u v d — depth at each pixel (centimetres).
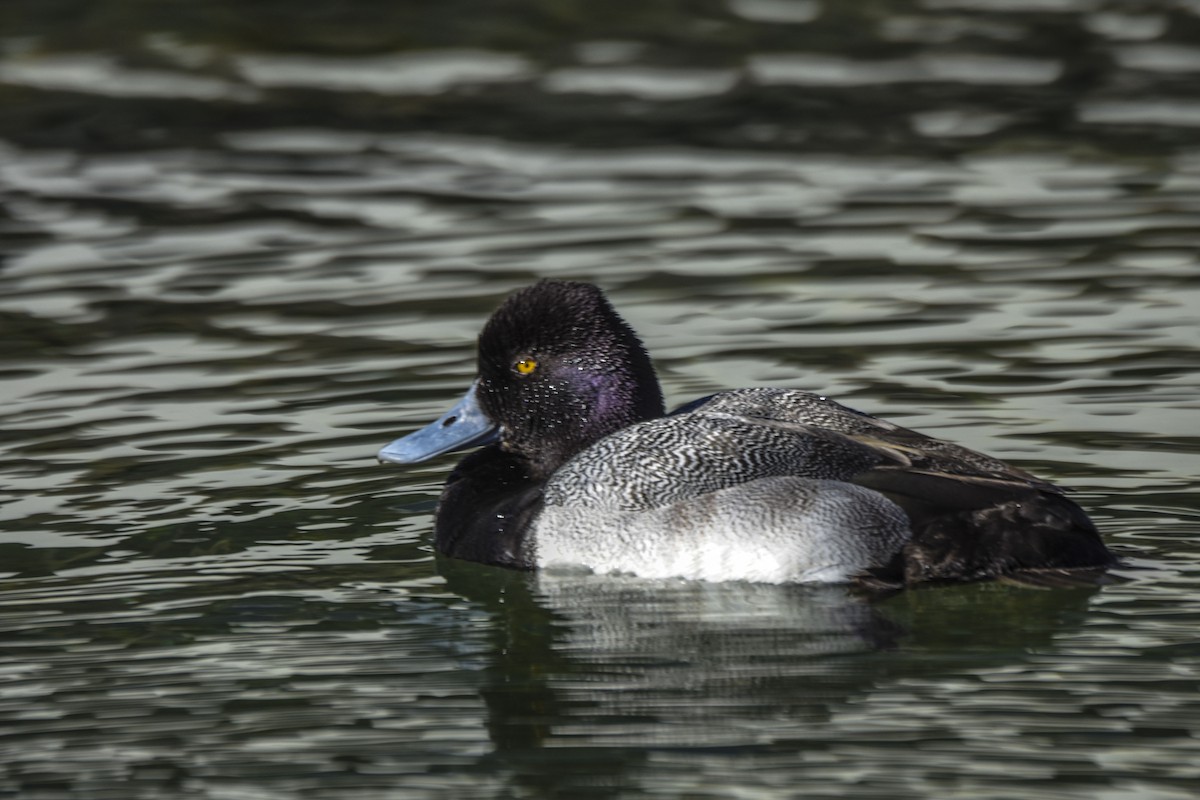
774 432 1065
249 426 1318
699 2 2441
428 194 1908
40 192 1922
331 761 823
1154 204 1816
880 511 1014
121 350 1484
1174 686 869
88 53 2305
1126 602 968
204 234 1789
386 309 1570
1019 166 1952
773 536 1027
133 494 1194
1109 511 1109
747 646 945
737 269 1661
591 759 818
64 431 1308
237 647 956
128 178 1962
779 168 1970
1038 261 1659
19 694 896
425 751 833
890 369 1399
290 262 1705
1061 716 841
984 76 2219
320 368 1436
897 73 2233
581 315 1138
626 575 1057
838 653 930
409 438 1163
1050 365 1395
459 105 2172
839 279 1627
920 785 779
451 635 975
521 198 1892
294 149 2053
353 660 941
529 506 1098
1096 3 2434
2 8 2414
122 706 884
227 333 1520
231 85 2234
